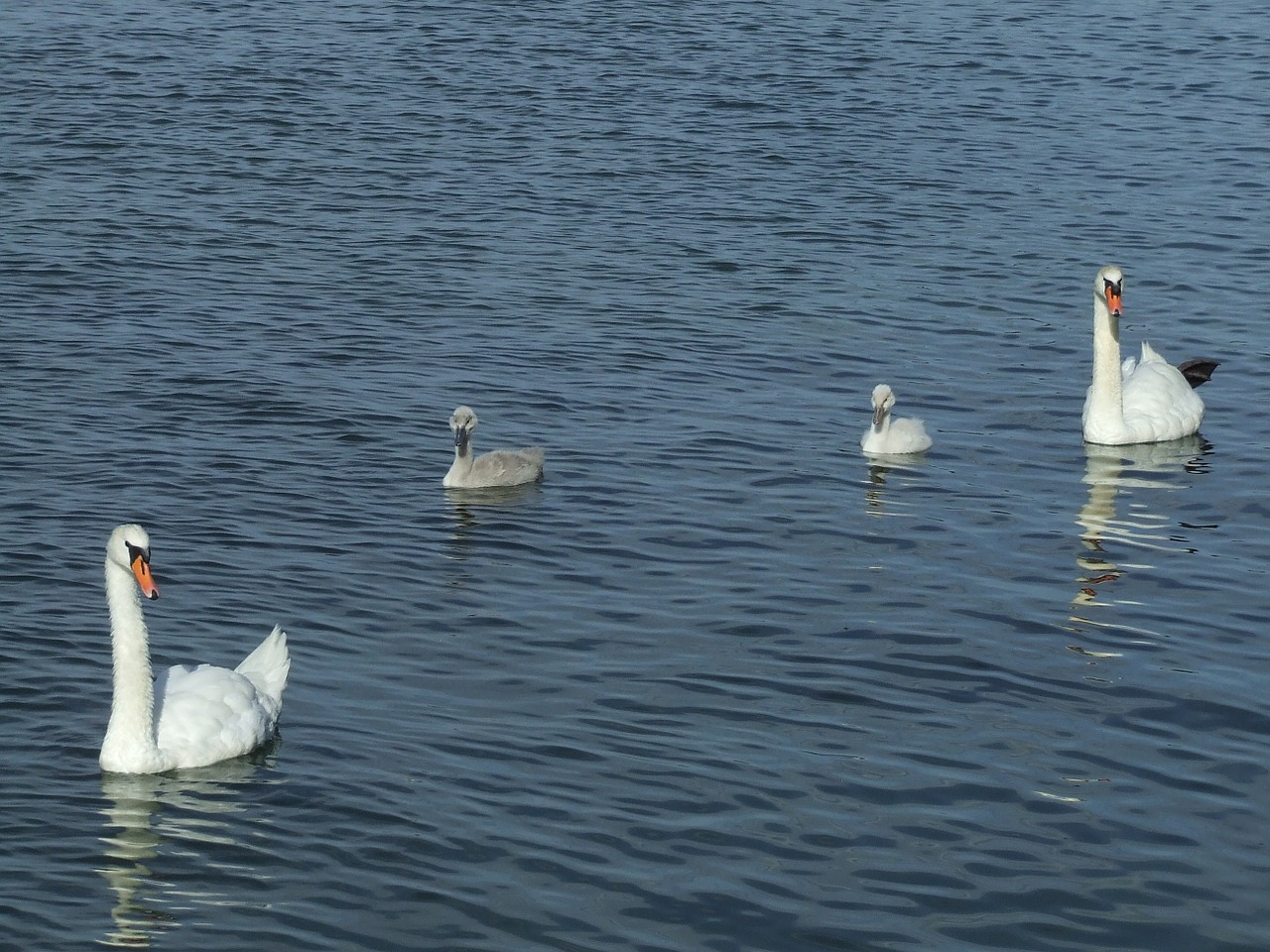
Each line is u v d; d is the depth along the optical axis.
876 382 31.39
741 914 16.20
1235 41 58.31
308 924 15.88
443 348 32.06
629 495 26.25
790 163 44.31
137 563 17.94
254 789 18.03
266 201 40.31
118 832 17.22
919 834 17.61
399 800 17.89
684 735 19.41
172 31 55.88
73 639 21.03
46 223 38.06
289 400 29.31
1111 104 50.50
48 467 26.17
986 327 34.19
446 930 15.84
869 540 24.89
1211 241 39.25
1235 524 25.88
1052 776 18.78
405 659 21.00
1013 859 17.23
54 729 19.09
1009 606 22.89
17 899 16.09
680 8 60.59
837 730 19.64
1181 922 16.34
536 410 29.48
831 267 37.16
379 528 24.80
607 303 34.62
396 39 55.66
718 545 24.59
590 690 20.36
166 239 37.47
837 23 59.19
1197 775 18.88
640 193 41.69
